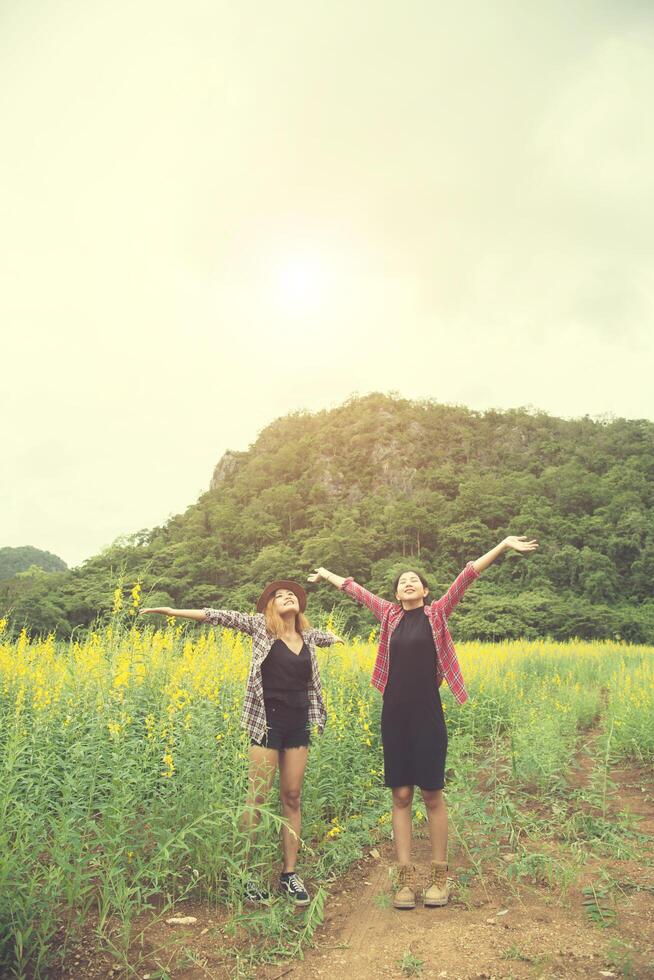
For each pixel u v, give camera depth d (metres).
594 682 16.73
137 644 6.16
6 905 2.79
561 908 3.54
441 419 153.38
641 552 88.62
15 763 3.44
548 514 106.06
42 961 2.81
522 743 6.41
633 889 3.77
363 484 134.38
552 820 4.88
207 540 107.19
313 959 3.03
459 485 124.69
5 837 2.91
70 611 37.69
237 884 3.41
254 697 3.88
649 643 64.25
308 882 4.00
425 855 4.56
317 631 4.38
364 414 154.88
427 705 3.88
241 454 169.88
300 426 167.00
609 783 5.52
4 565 146.75
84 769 3.63
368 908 3.65
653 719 7.87
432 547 106.25
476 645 23.41
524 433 147.62
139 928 3.23
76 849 3.17
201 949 3.06
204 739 4.21
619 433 140.38
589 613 67.88
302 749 3.94
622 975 2.80
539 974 2.82
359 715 6.19
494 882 3.96
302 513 127.56
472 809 4.55
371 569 94.69
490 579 88.06
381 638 4.26
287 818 3.83
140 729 4.64
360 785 5.18
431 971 2.88
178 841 3.33
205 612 4.10
